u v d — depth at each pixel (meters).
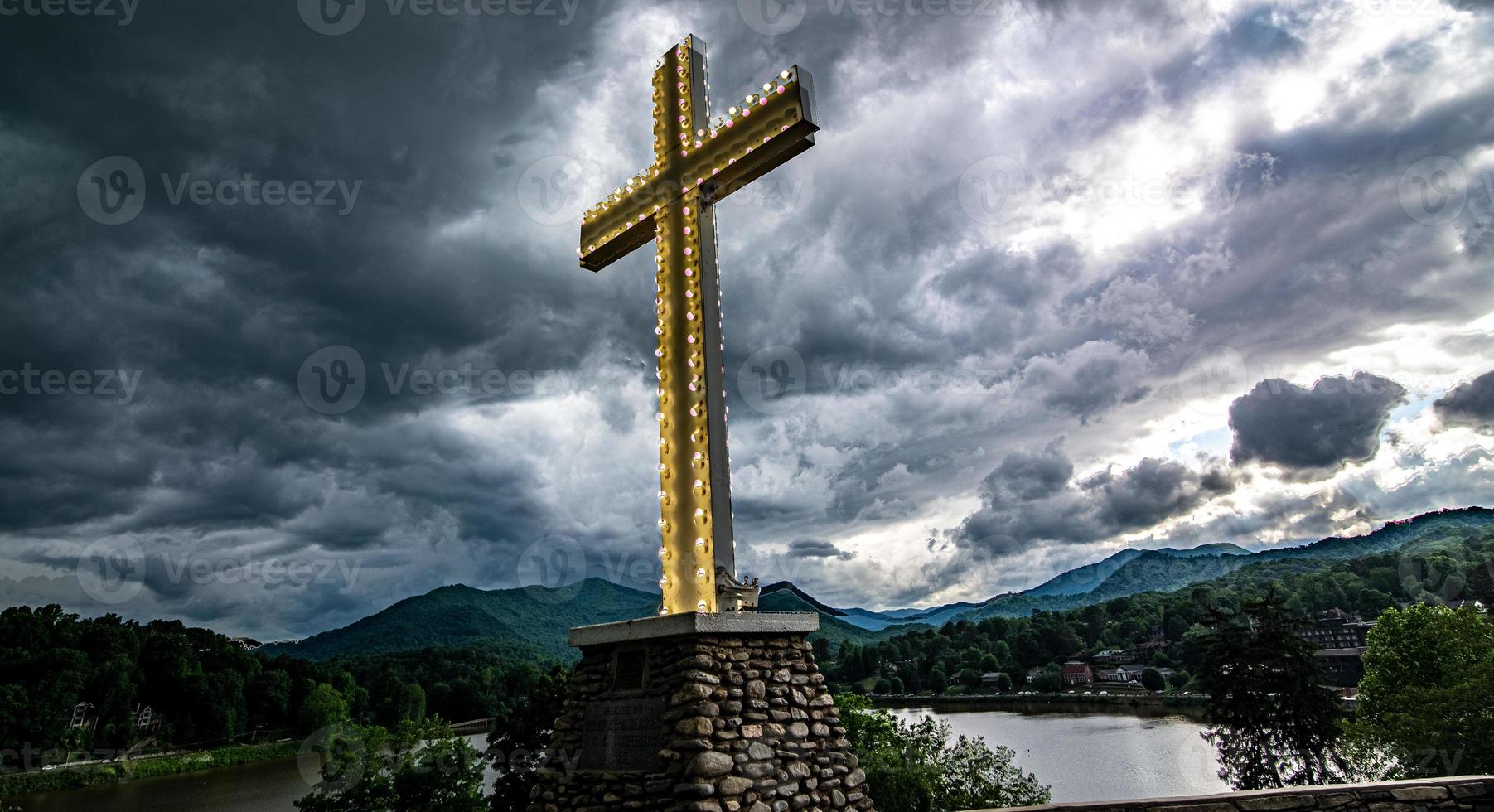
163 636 76.81
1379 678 30.78
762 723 7.44
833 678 111.44
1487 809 7.17
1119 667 96.06
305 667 88.75
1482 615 29.84
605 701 8.12
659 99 10.24
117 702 66.25
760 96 8.91
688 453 8.62
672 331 9.13
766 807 7.00
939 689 106.44
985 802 18.19
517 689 78.50
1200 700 73.81
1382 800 7.16
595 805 7.51
